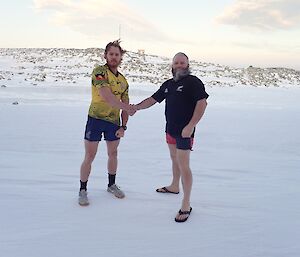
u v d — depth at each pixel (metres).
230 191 4.95
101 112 4.19
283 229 3.66
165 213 4.02
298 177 5.83
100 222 3.72
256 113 16.73
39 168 5.88
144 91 27.55
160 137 9.52
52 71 42.94
